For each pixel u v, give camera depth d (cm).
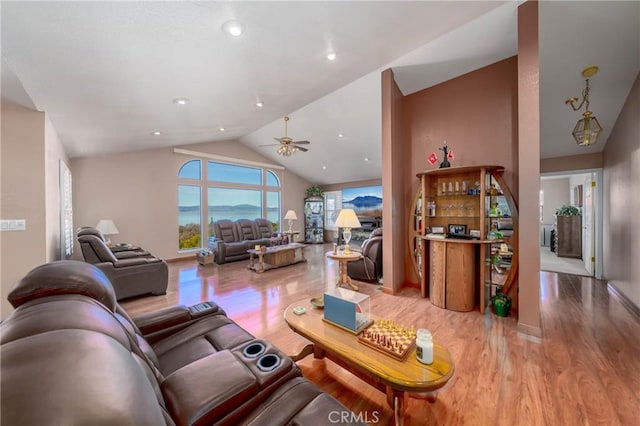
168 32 169
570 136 406
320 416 94
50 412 40
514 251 307
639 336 239
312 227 970
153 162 605
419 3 196
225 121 451
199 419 90
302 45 221
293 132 645
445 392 169
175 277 471
